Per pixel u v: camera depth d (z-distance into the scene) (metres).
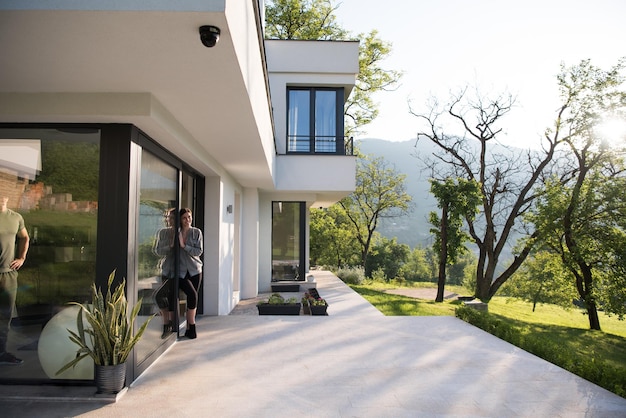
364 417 3.38
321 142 11.62
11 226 3.87
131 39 2.58
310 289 11.48
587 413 3.50
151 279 4.74
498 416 3.43
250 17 3.52
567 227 16.33
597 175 16.25
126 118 3.77
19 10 2.19
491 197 20.91
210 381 4.16
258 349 5.38
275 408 3.53
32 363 3.81
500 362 4.93
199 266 6.00
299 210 12.91
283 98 11.47
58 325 3.81
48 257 3.86
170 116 4.34
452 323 7.22
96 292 3.74
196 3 2.22
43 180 3.91
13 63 2.99
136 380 4.16
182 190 6.49
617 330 17.02
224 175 8.20
